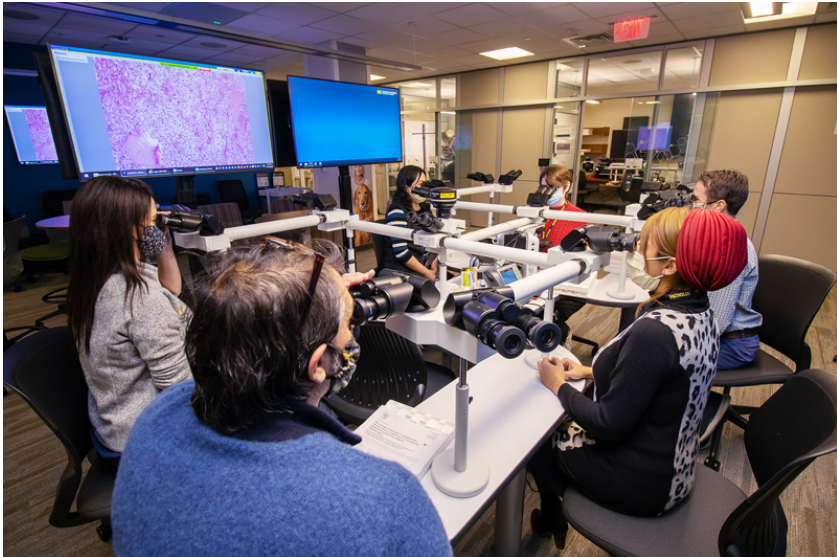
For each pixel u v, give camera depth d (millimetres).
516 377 1217
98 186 1055
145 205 1108
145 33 4746
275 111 2428
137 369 1113
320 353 460
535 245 1961
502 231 1724
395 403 1052
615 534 944
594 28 4426
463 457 821
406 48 5379
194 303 444
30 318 3557
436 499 797
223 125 2082
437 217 1395
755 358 1791
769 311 1848
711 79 4773
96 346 1060
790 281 1774
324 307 462
